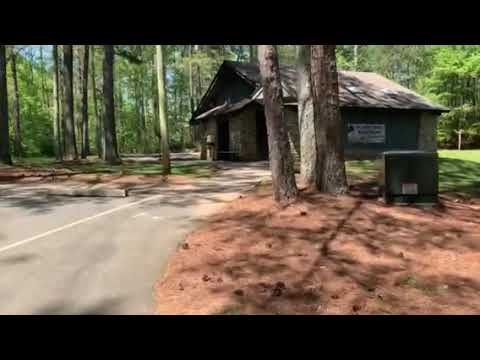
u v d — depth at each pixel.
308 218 7.39
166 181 12.50
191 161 21.75
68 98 23.52
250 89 21.59
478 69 35.03
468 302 4.55
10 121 41.00
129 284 5.08
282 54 40.59
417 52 49.31
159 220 7.92
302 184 9.46
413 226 7.17
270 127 8.16
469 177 13.51
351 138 21.14
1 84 18.78
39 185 12.07
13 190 11.23
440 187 11.54
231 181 12.41
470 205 9.04
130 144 49.09
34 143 41.59
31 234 7.12
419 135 22.58
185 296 4.71
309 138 9.30
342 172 8.77
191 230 7.24
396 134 22.06
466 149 39.47
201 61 34.19
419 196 8.38
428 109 22.08
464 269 5.49
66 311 4.41
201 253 6.05
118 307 4.49
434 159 8.38
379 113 21.62
